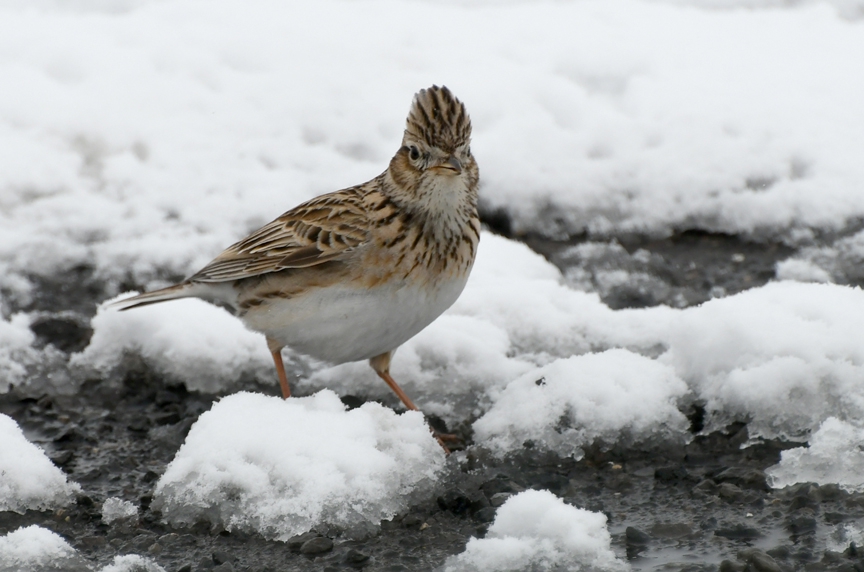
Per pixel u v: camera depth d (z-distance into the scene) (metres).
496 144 15.74
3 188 14.45
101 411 11.60
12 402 11.71
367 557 8.57
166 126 15.78
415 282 9.99
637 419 10.36
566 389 10.53
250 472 9.09
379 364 10.95
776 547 8.58
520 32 18.19
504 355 11.80
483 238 14.27
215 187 15.00
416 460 9.41
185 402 11.75
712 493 9.52
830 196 15.05
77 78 16.58
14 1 19.50
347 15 18.72
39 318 12.74
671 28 18.67
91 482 10.08
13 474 9.52
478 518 9.16
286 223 10.50
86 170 15.04
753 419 10.31
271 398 9.77
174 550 8.77
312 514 8.90
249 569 8.45
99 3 19.73
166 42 17.39
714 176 15.34
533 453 10.23
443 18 18.83
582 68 17.14
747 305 11.12
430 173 9.71
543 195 15.28
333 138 15.92
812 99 16.56
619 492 9.66
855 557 8.34
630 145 15.82
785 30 18.83
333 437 9.30
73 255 13.91
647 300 13.69
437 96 9.87
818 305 11.02
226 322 12.41
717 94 16.64
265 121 16.05
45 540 8.47
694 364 10.91
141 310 12.45
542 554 8.27
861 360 10.38
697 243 15.00
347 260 9.95
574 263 14.49
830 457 9.59
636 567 8.36
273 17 18.38
